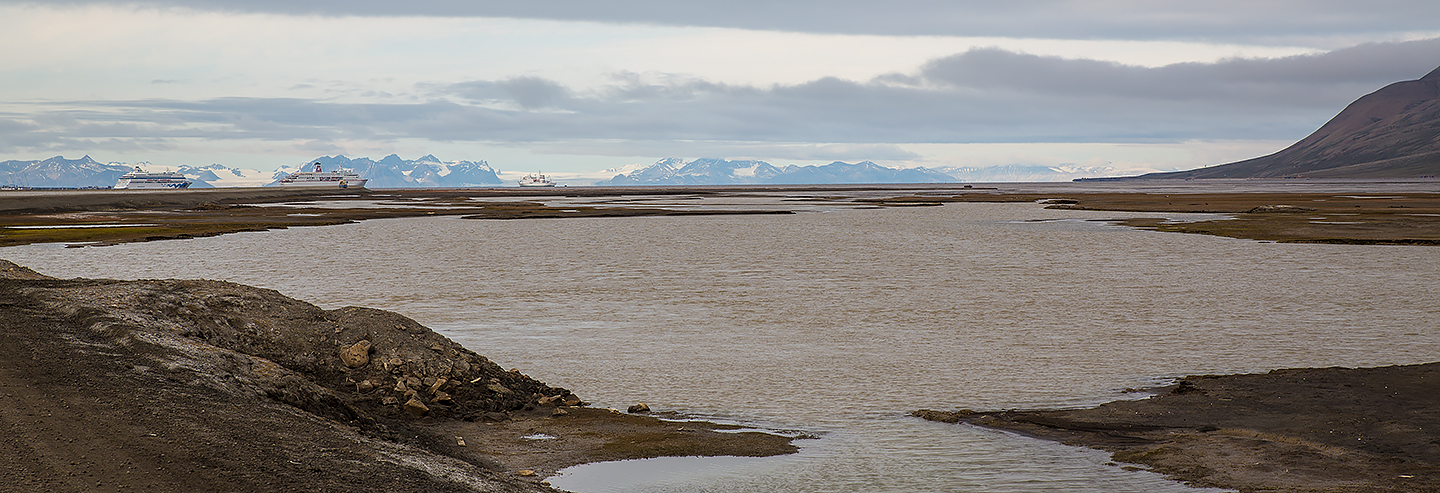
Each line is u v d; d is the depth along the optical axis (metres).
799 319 42.34
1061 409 25.75
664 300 48.88
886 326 40.31
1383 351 33.72
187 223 115.19
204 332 24.91
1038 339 36.88
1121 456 21.14
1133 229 106.19
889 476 20.03
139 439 17.05
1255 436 22.36
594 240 93.50
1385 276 57.91
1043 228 110.00
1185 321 41.19
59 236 90.25
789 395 27.72
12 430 16.73
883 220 131.12
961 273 61.91
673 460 21.14
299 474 16.34
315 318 27.56
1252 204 168.75
